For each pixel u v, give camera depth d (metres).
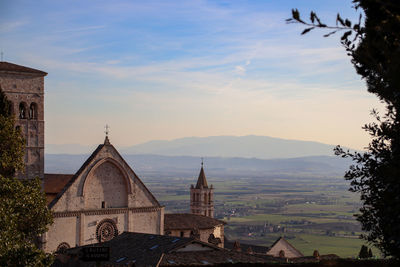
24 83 95.75
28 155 95.31
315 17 21.98
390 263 39.31
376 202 29.09
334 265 43.12
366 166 30.16
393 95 26.44
